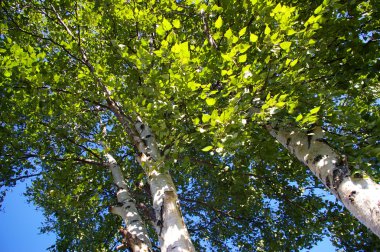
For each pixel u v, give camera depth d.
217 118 3.01
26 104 6.21
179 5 5.11
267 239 7.75
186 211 8.78
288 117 3.58
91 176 7.42
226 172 7.06
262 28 4.52
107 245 8.23
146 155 4.29
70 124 7.25
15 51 4.30
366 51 3.91
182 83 3.35
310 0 4.33
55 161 6.93
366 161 2.85
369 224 2.41
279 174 7.26
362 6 4.25
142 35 5.96
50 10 6.46
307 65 3.54
